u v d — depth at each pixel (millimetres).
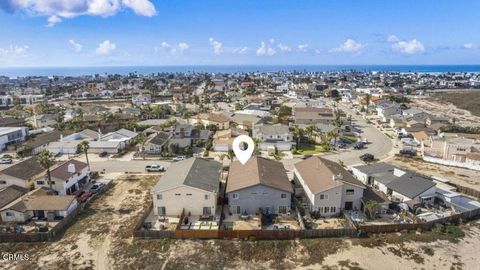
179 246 38031
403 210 46562
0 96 179125
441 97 183625
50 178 50875
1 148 82438
